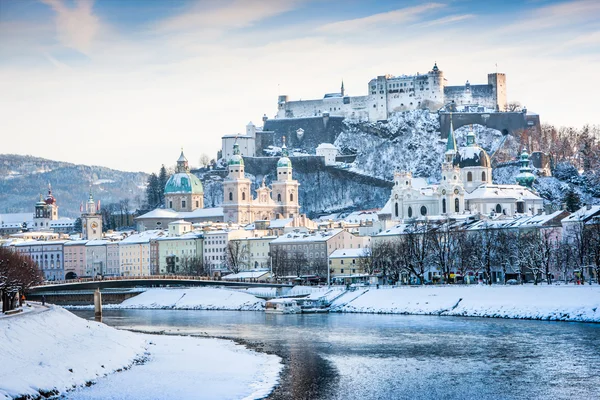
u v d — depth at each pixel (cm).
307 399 18725
